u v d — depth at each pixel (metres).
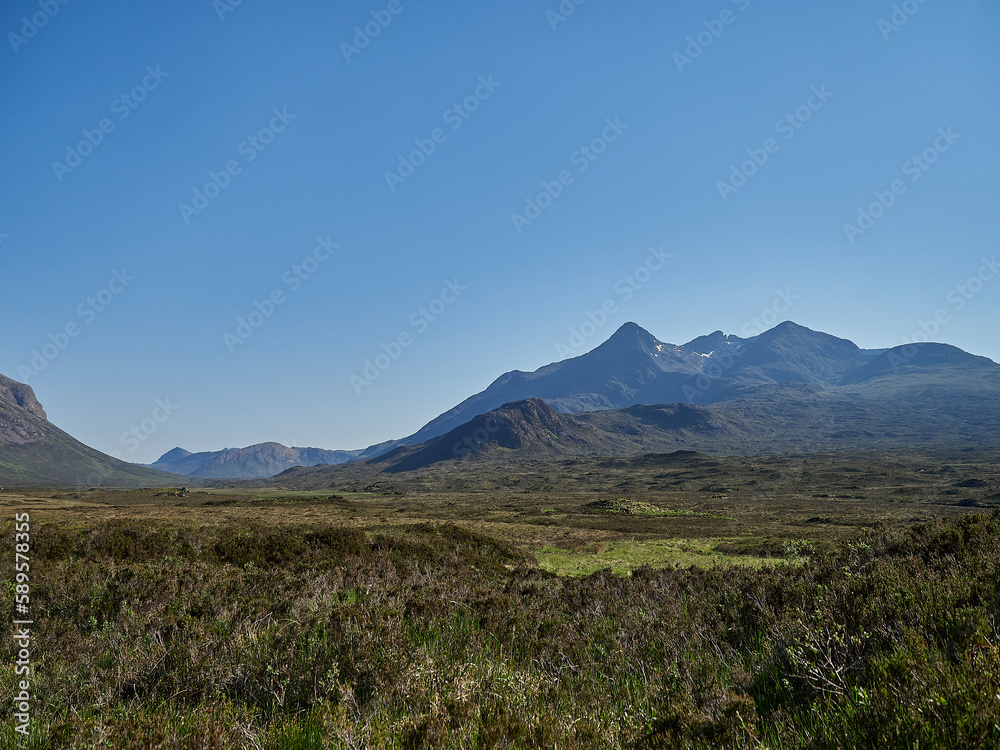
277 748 3.98
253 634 6.08
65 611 8.38
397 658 5.28
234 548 17.33
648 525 66.44
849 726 3.42
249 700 4.98
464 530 32.34
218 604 8.55
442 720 3.98
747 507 92.69
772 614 6.39
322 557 17.41
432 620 7.68
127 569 10.78
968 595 5.47
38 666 5.99
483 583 12.99
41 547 14.87
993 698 3.15
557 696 4.83
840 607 5.88
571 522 70.75
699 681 4.86
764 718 4.00
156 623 7.19
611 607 9.07
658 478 180.62
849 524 59.50
